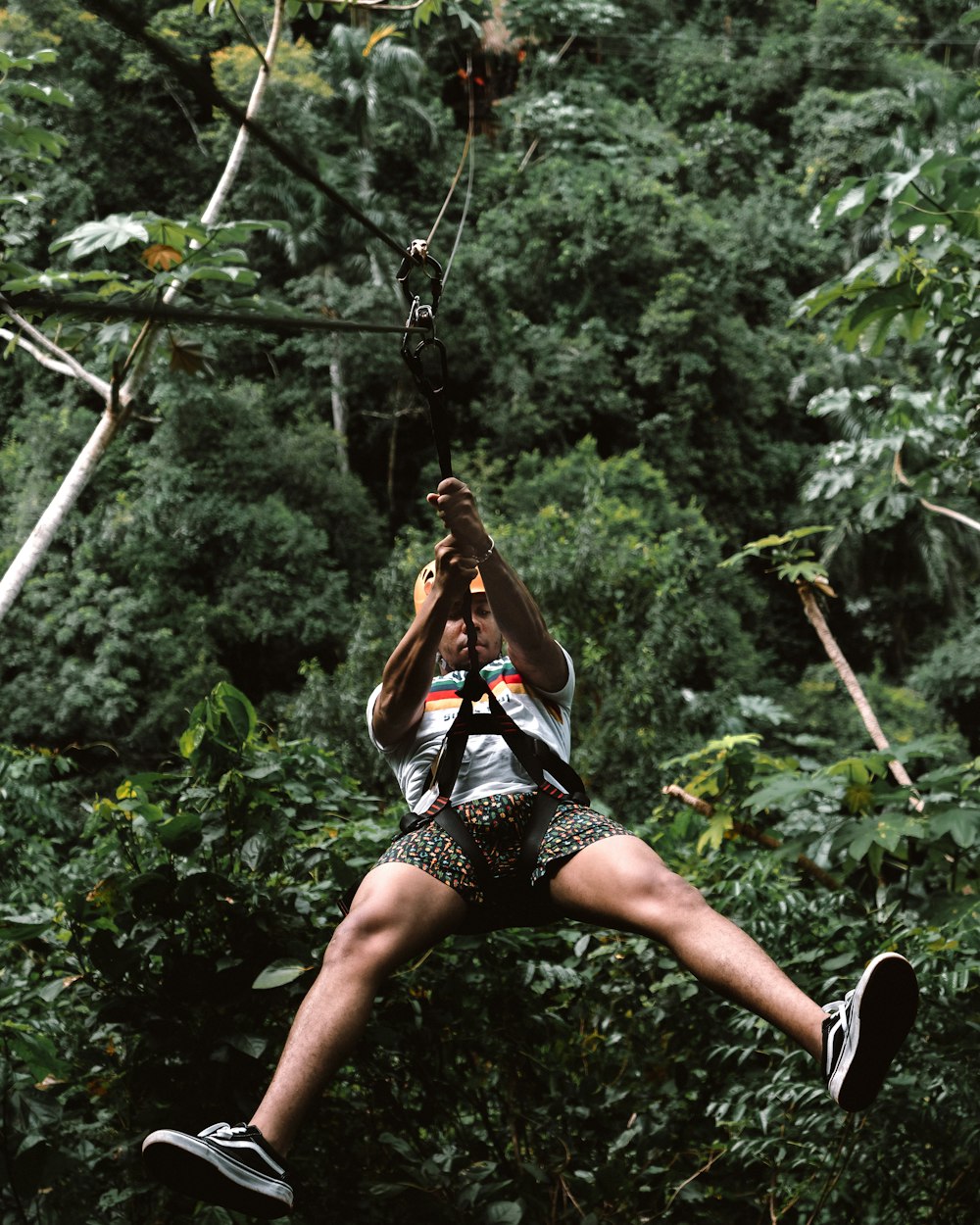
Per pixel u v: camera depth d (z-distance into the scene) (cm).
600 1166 319
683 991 330
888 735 2248
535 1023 333
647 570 1530
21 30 1299
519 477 2270
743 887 345
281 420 2516
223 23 2411
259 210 2498
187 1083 302
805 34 3834
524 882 216
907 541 2705
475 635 230
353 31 2573
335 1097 332
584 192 2734
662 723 1452
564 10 3312
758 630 2648
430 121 2622
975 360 445
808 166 3400
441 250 2622
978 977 314
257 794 311
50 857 490
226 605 2062
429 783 230
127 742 1958
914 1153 314
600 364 2600
